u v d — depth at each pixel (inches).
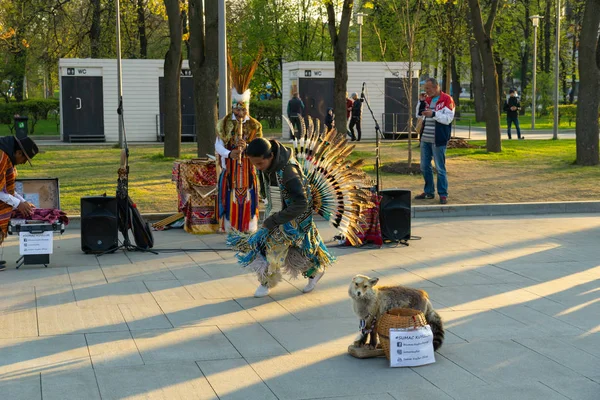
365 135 1210.0
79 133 1160.2
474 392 208.4
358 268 354.6
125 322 268.2
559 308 291.9
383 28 1568.7
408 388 210.7
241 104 399.9
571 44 2117.4
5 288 311.4
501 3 1663.4
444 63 1461.6
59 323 265.6
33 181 425.1
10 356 231.0
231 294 307.9
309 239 295.7
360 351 233.5
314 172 294.4
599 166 709.9
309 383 213.8
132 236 424.5
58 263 358.9
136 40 1542.8
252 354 237.5
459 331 262.8
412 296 234.7
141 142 1159.0
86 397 200.7
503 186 592.1
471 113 2294.5
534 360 234.5
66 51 1427.2
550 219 494.3
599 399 204.4
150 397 201.8
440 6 1156.5
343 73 852.0
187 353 237.1
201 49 654.5
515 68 2524.6
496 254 387.2
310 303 295.4
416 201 527.8
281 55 1827.0
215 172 438.6
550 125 1565.0
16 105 1445.6
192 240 418.0
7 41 1316.4
